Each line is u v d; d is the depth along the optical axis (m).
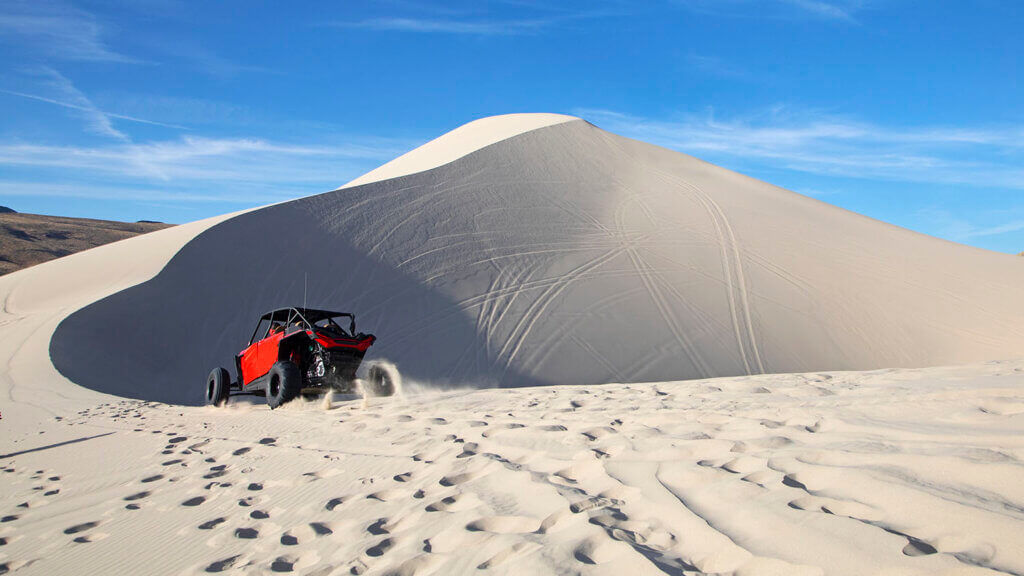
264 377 10.02
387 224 27.22
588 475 3.23
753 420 3.97
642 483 2.91
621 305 23.36
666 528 2.35
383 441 5.06
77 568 3.14
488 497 3.09
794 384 6.26
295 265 23.33
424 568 2.36
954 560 1.69
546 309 22.80
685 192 36.25
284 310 10.28
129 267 22.25
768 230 31.91
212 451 5.70
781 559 1.92
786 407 4.40
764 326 23.17
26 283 23.28
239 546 3.06
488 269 25.22
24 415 10.20
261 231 24.48
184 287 20.62
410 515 3.03
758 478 2.70
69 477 5.38
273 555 2.83
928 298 26.91
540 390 8.94
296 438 5.84
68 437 7.59
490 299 23.28
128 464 5.58
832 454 2.86
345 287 23.03
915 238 36.94
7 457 6.73
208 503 3.96
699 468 2.96
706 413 4.52
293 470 4.52
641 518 2.50
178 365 17.98
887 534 1.93
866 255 30.91
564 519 2.59
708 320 23.11
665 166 41.34
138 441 6.73
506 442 4.29
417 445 4.67
